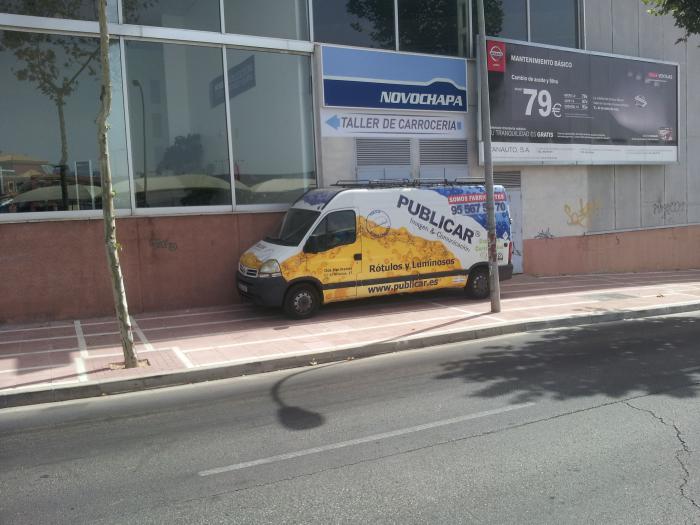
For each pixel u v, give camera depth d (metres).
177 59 12.23
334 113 13.66
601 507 3.92
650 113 19.44
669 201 20.80
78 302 11.32
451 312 11.53
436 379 7.30
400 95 14.47
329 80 13.52
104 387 7.14
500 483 4.32
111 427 5.88
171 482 4.51
